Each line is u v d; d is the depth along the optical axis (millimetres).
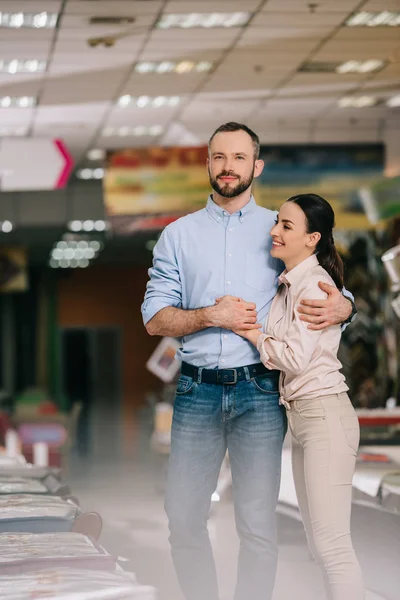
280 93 12375
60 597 2986
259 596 3811
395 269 5812
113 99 12320
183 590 3932
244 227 3918
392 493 5008
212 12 8945
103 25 9242
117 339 36531
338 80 11781
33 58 10367
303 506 3953
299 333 3621
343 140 14531
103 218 18844
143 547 6711
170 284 3920
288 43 10094
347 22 9406
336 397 3742
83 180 18406
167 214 13125
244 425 3818
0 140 11883
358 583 3654
